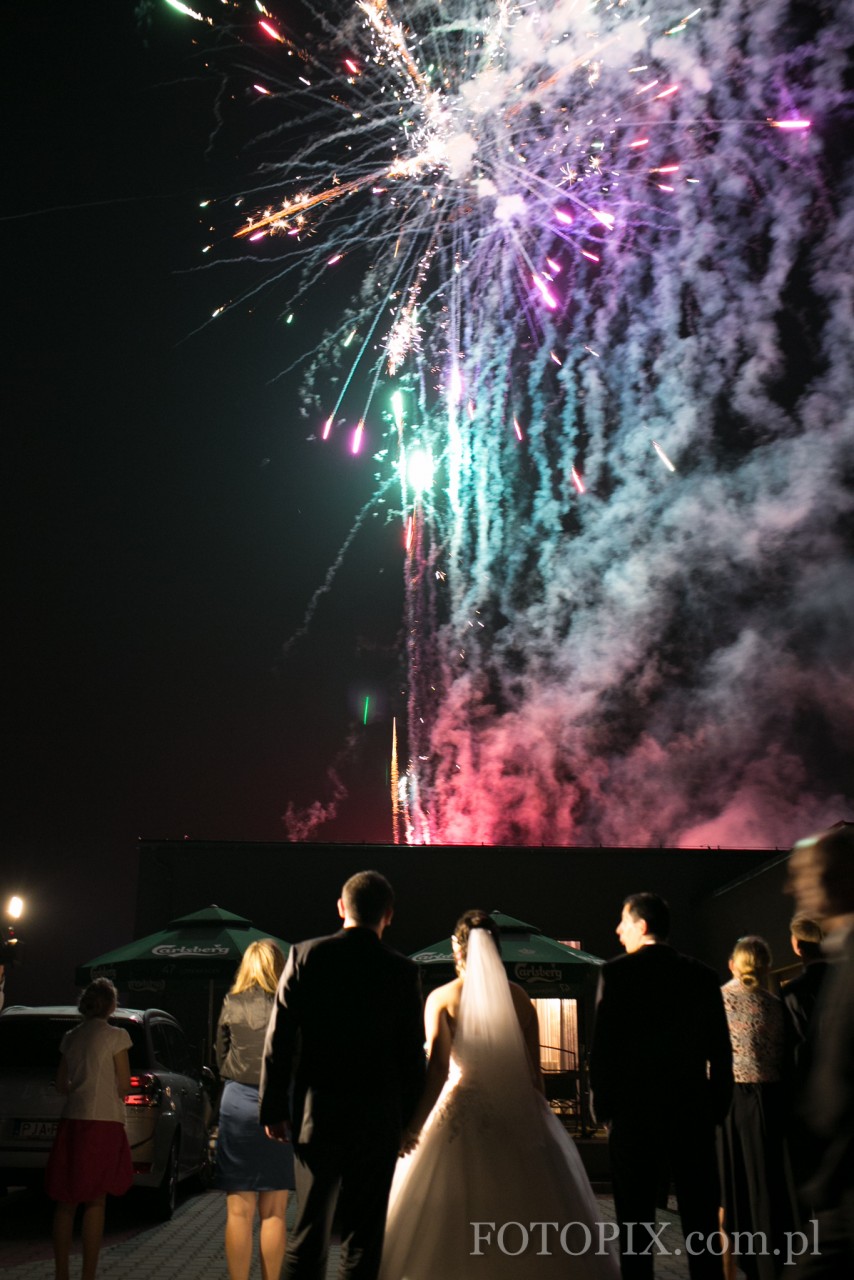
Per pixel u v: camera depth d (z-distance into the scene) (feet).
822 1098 7.74
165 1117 26.50
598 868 59.16
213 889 57.26
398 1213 14.24
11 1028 26.37
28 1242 23.36
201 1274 20.06
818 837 8.50
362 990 12.85
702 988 13.93
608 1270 14.07
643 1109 13.52
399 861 58.34
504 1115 14.57
